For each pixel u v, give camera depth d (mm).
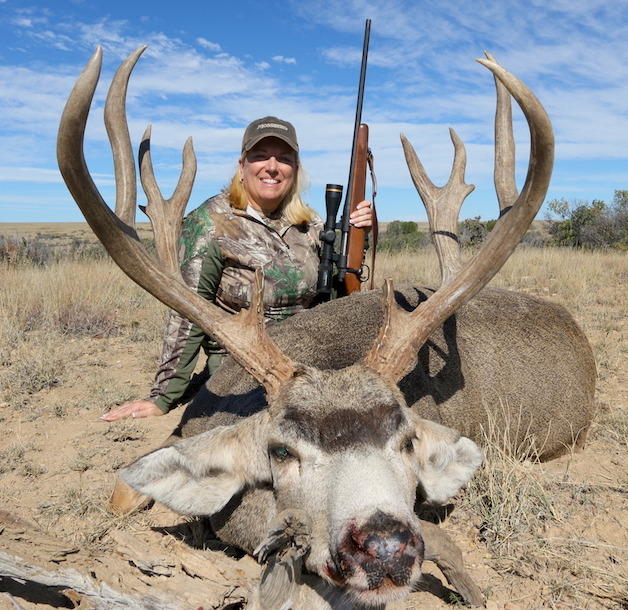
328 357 1210
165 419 1745
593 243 7344
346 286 1721
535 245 7789
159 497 989
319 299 1731
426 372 1346
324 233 1681
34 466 1473
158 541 1197
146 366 2252
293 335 1303
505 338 1631
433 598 1073
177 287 1052
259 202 1651
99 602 936
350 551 775
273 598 917
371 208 1757
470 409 1441
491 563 1146
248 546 1081
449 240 1251
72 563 982
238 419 1160
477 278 1090
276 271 1619
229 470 1020
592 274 4234
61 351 2428
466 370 1472
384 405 906
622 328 2814
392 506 791
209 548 1180
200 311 1038
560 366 1695
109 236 995
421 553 789
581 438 1724
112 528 1238
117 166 1037
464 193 1289
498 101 1211
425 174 1323
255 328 1010
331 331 1293
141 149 1147
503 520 1232
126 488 1274
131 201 1037
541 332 1711
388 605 991
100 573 985
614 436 1737
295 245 1675
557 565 1128
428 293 1536
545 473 1461
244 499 1047
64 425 1734
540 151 985
